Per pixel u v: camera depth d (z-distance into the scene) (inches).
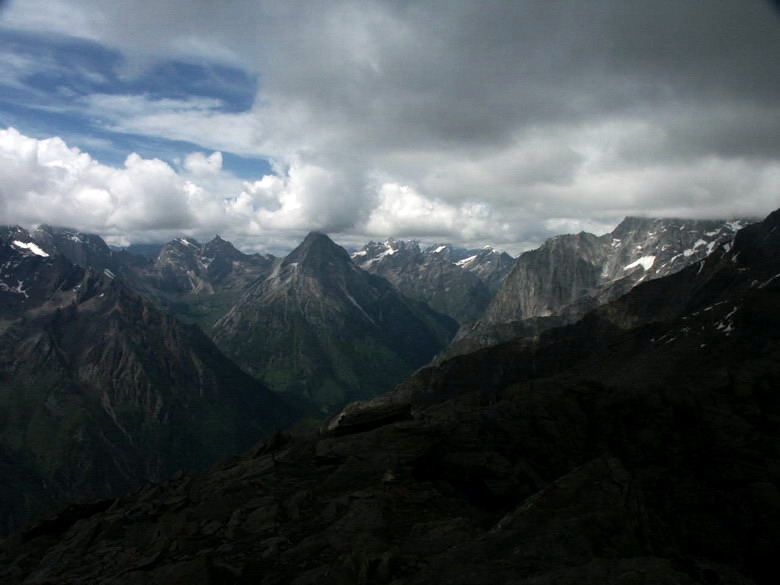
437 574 550.3
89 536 971.9
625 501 734.5
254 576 671.1
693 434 1774.1
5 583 860.6
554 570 512.1
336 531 795.4
